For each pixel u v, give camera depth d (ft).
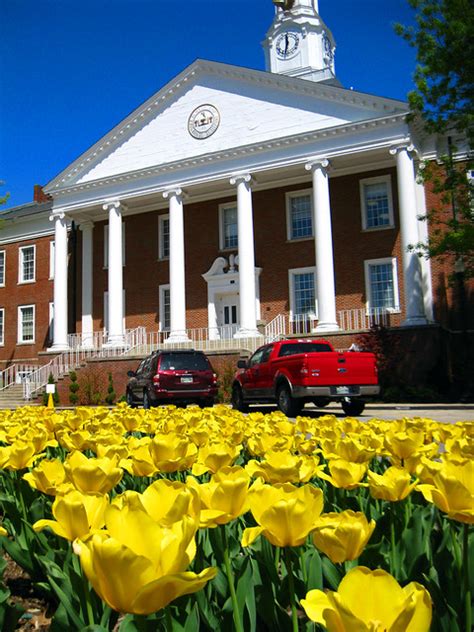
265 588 6.28
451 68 60.23
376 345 79.61
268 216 102.42
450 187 64.95
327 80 139.13
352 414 53.62
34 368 121.60
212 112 99.19
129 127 105.50
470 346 82.69
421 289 81.25
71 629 5.84
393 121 84.79
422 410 60.34
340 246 95.81
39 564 8.67
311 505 4.92
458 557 6.86
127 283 114.01
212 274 103.96
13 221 131.95
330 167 90.07
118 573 3.32
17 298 130.93
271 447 9.79
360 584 3.46
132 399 73.46
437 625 5.79
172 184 99.91
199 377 63.16
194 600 6.06
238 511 5.59
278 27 157.28
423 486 6.00
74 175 109.70
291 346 57.16
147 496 5.01
